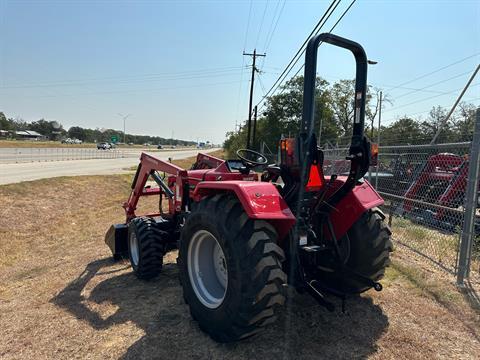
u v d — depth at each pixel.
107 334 3.12
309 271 3.21
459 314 3.44
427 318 3.34
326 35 2.67
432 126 18.44
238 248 2.59
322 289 3.04
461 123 12.51
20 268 5.24
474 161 4.13
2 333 3.22
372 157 3.01
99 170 21.02
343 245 3.46
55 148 52.53
